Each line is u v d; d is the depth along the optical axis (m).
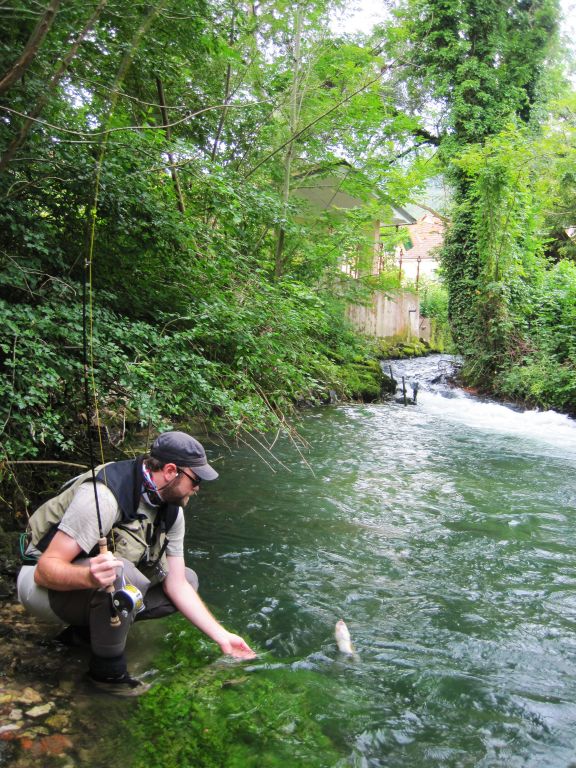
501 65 15.53
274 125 9.46
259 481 6.12
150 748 2.33
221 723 2.53
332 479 6.39
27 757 2.20
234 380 5.14
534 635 3.46
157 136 4.77
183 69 6.64
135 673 2.82
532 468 7.34
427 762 2.42
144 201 4.65
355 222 10.52
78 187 4.31
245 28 7.79
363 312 16.48
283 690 2.80
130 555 2.69
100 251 4.66
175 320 4.68
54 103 4.25
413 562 4.41
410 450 8.03
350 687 2.88
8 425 3.71
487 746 2.53
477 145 13.92
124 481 2.63
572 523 5.35
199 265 5.10
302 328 5.71
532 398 12.09
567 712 2.77
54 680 2.68
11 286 3.92
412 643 3.32
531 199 14.59
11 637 2.96
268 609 3.60
